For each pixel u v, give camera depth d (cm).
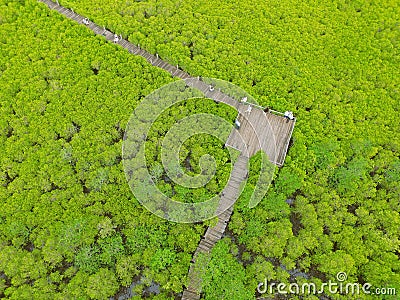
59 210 3241
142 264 3083
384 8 4750
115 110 3759
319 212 3331
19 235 3125
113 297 2997
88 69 4025
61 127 3659
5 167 3441
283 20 4566
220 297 2884
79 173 3416
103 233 3123
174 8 4597
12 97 3834
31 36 4231
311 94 3950
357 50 4350
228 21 4509
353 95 3981
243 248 3234
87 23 4369
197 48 4241
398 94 4025
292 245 3144
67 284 2939
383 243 3161
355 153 3634
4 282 2941
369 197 3469
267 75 4084
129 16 4450
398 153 3675
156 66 4062
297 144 3588
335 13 4675
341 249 3184
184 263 3033
